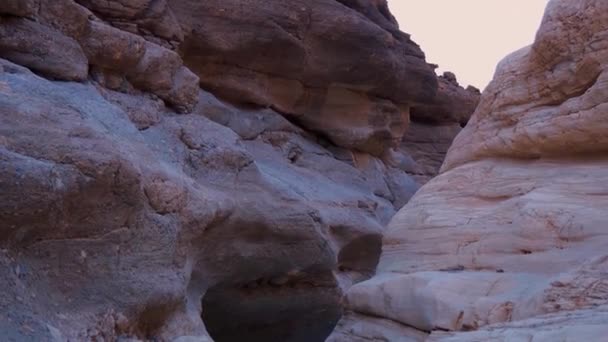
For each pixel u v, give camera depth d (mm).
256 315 13711
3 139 6609
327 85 17984
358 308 9367
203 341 9000
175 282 8703
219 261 11555
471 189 9383
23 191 6207
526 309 6738
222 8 15281
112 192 7473
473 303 7457
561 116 8273
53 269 6875
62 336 6387
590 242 7188
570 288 6297
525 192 8484
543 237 7676
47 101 7832
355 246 15211
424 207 9875
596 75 7965
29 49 9047
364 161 19328
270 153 16312
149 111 10859
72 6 9781
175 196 8898
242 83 16109
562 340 5297
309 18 16844
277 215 12273
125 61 10664
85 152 7125
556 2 8594
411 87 20188
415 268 9312
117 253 7723
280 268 12742
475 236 8711
